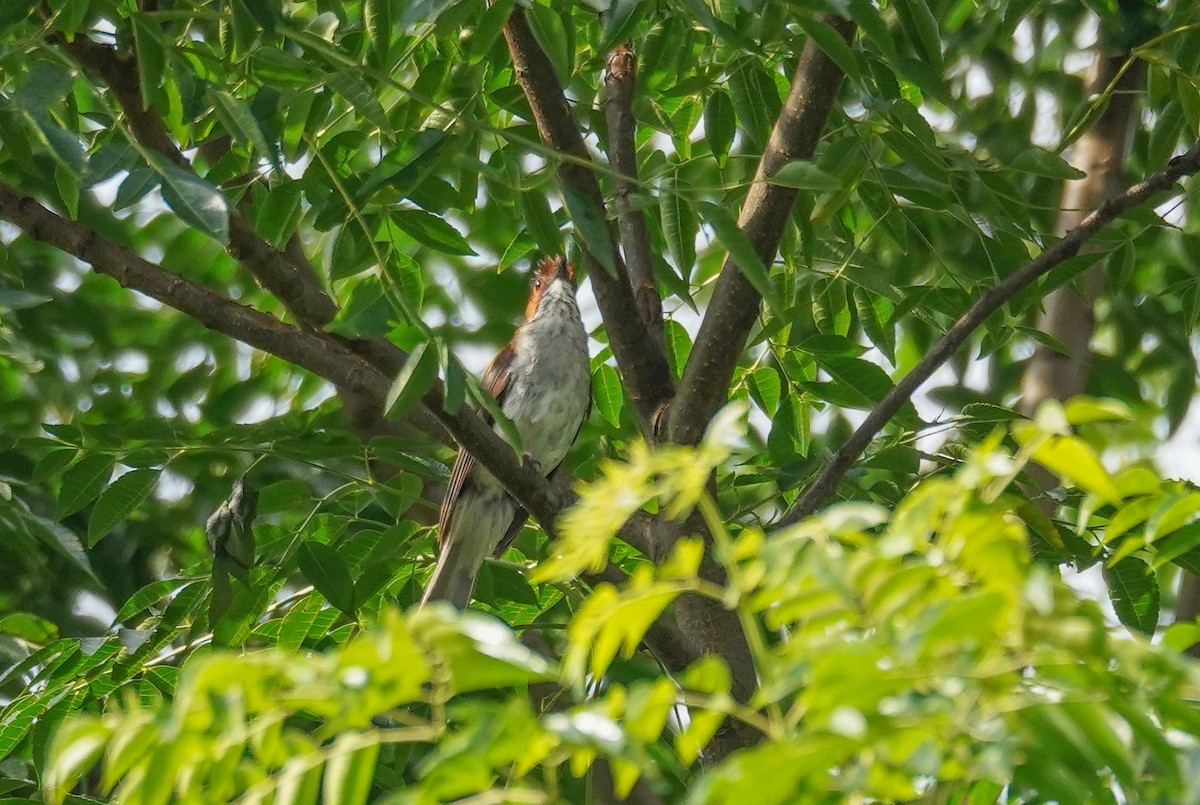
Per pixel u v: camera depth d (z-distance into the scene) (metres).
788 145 8.75
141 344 13.10
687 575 3.52
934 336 12.74
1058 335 10.73
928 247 10.15
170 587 9.15
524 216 8.40
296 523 10.57
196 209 5.63
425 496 12.27
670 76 9.28
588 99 10.91
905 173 8.56
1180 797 3.22
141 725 3.42
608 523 3.55
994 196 8.51
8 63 7.09
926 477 9.09
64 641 8.54
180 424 10.77
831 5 6.13
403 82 10.21
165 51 6.58
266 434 8.98
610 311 9.02
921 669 3.10
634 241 9.69
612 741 3.22
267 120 7.83
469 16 7.71
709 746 7.95
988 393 12.48
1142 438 11.95
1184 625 3.61
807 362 10.03
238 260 7.55
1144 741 3.18
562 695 7.77
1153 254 12.84
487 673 3.29
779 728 3.31
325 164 7.47
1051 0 12.20
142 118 7.64
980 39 11.64
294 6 10.80
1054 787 3.45
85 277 13.08
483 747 3.17
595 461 10.55
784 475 8.98
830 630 3.38
